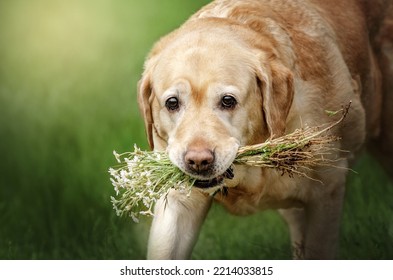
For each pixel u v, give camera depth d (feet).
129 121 47.06
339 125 32.32
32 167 45.62
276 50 30.50
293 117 30.66
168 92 29.19
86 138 46.52
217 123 28.60
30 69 56.18
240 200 31.78
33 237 39.17
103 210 40.22
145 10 62.90
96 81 53.06
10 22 62.90
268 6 32.01
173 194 31.04
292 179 31.30
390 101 36.22
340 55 32.91
